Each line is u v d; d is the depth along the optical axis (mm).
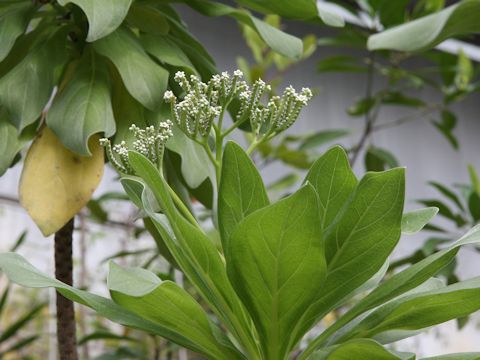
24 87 953
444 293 658
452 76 2203
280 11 1062
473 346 3350
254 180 688
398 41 1037
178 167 1038
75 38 1054
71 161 940
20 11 1013
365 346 615
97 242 2631
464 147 4008
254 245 646
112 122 932
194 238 683
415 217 751
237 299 714
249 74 2234
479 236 673
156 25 1040
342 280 703
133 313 730
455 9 963
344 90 3627
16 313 2475
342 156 693
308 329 723
